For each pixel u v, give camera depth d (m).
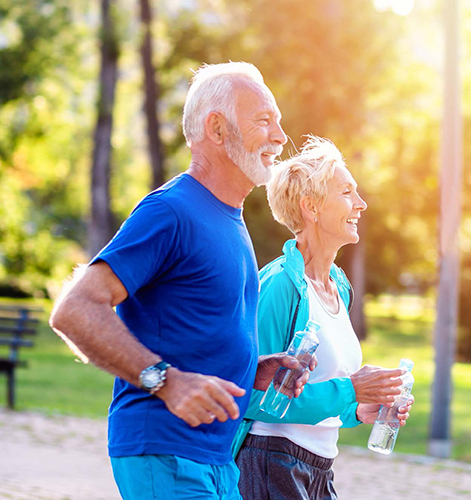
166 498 2.73
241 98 2.88
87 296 2.54
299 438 3.41
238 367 2.84
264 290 3.45
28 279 39.78
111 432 2.86
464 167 27.92
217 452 2.87
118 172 40.09
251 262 2.97
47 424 10.61
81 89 31.23
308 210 3.62
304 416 3.26
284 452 3.39
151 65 27.58
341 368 3.53
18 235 37.97
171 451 2.75
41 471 7.64
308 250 3.66
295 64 24.36
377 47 24.38
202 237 2.76
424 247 38.62
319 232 3.64
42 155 37.25
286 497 3.37
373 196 29.97
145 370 2.48
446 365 10.61
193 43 26.41
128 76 33.00
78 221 45.03
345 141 24.61
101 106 27.81
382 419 3.54
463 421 13.44
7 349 21.17
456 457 10.29
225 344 2.80
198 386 2.47
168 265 2.72
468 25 20.64
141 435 2.76
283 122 24.19
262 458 3.39
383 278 40.44
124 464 2.80
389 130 27.73
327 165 3.61
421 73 26.20
